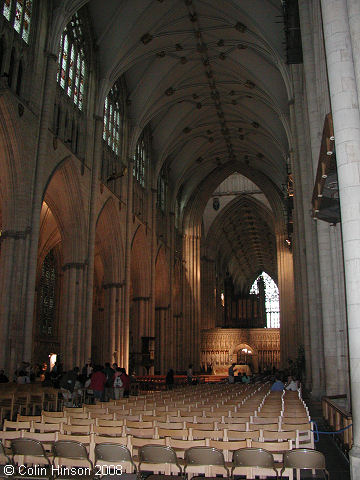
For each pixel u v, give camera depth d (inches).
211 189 1915.6
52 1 848.3
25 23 786.2
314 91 658.2
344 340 598.9
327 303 622.5
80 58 1005.8
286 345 1792.6
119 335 1135.0
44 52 816.9
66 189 932.0
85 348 921.5
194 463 247.8
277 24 1005.8
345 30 363.9
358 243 323.6
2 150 722.2
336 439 435.8
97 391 629.6
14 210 731.4
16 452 262.2
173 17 1080.2
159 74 1250.6
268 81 1224.2
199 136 1644.9
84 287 944.9
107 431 301.4
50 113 818.8
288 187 1282.0
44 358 1315.2
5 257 716.0
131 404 460.1
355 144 341.4
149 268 1397.6
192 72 1294.3
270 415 376.5
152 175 1478.8
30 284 725.3
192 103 1441.9
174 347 1713.8
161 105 1347.2
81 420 337.4
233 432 291.3
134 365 1339.8
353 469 283.9
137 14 1037.8
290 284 1828.2
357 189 333.1
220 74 1312.7
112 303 1145.4
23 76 764.6
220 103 1459.2
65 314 922.1
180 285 1828.2
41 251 1294.3
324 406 585.3
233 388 882.1
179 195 1903.3
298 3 706.2
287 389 815.7
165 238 1644.9
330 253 629.0
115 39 1059.9
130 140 1262.3
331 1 371.2
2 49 712.4
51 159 839.7
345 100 350.3
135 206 1328.7
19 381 642.2
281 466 264.7
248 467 242.1
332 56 362.6
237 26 1069.8
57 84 883.4
